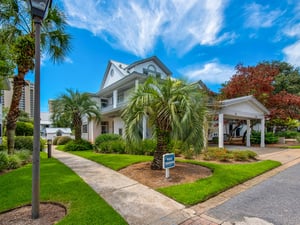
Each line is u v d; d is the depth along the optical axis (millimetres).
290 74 26625
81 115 15336
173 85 6016
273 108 17000
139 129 6109
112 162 7633
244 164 7445
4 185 4660
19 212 3312
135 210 3381
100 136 13711
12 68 7199
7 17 8156
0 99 12562
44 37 9086
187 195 3973
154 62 19531
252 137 18469
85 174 5934
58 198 3824
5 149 9867
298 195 4188
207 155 8703
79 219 2936
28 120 25297
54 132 33531
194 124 5820
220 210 3428
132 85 17234
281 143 18641
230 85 17672
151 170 6160
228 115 13391
